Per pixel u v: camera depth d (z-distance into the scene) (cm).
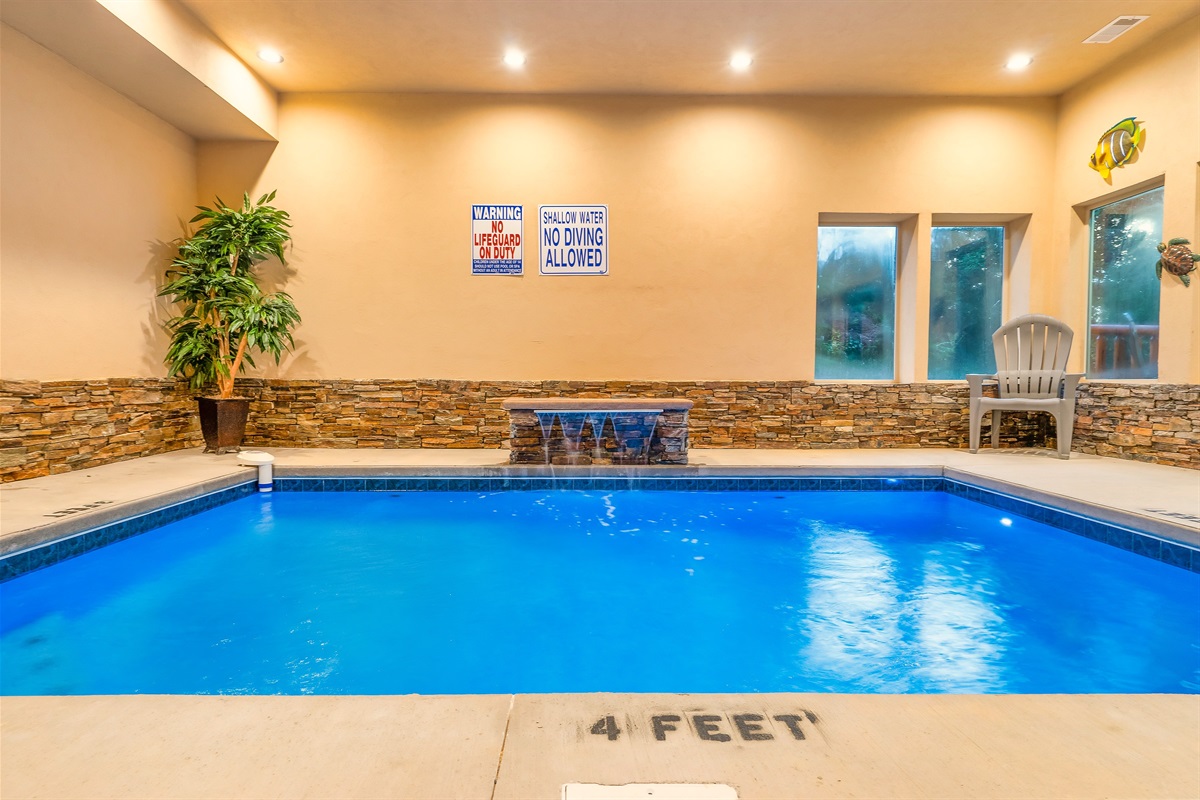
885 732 127
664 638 239
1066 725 130
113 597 278
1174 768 115
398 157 580
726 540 364
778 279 589
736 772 113
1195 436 446
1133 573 307
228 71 500
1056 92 573
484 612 263
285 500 445
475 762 116
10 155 397
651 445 498
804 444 588
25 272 408
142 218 512
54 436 425
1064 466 467
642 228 586
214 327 516
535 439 497
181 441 558
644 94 580
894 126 584
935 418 587
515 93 579
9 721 130
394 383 584
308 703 138
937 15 452
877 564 323
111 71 452
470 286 586
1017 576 304
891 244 623
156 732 126
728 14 452
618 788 108
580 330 588
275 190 576
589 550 346
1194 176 451
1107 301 548
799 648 230
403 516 409
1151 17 451
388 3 439
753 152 584
